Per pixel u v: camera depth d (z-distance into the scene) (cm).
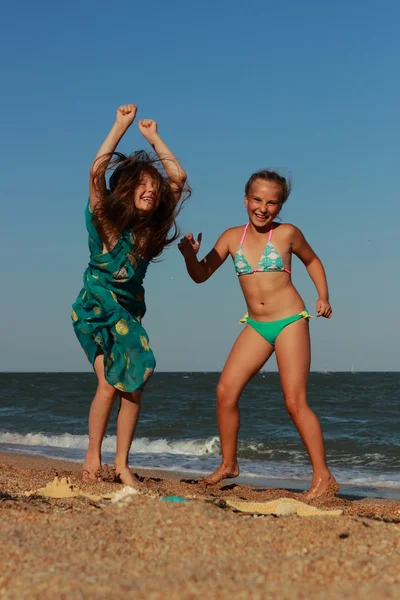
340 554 243
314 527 278
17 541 248
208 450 1377
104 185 500
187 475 860
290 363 519
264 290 525
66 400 2944
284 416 2112
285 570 223
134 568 223
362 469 1053
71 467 798
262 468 1012
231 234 545
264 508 377
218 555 240
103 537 257
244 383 544
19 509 317
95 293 499
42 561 228
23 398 3052
